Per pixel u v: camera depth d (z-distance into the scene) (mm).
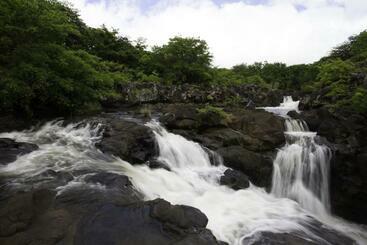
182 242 5922
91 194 7121
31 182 7660
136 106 21391
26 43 13258
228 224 8453
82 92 15719
